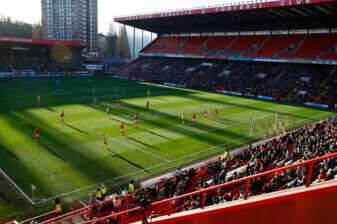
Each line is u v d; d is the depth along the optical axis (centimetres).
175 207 1359
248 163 1898
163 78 7519
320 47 6188
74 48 9112
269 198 566
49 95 5069
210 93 5962
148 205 733
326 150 1773
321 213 539
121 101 4734
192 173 1892
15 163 2266
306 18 5944
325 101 5041
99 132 3083
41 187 1933
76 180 2048
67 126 3247
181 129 3325
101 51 14625
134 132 3139
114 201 1545
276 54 6575
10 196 1812
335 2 4641
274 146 2245
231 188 1478
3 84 6184
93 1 16962
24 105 4203
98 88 6097
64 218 1527
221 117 3950
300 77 5997
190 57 7944
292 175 1409
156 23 7869
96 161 2369
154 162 2408
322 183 570
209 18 6675
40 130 3070
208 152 2677
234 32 8012
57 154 2469
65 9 16350
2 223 1551
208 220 601
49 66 8512
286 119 3959
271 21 6469
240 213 580
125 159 2434
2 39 7562
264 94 5688
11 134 2909
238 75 6756
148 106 4406
